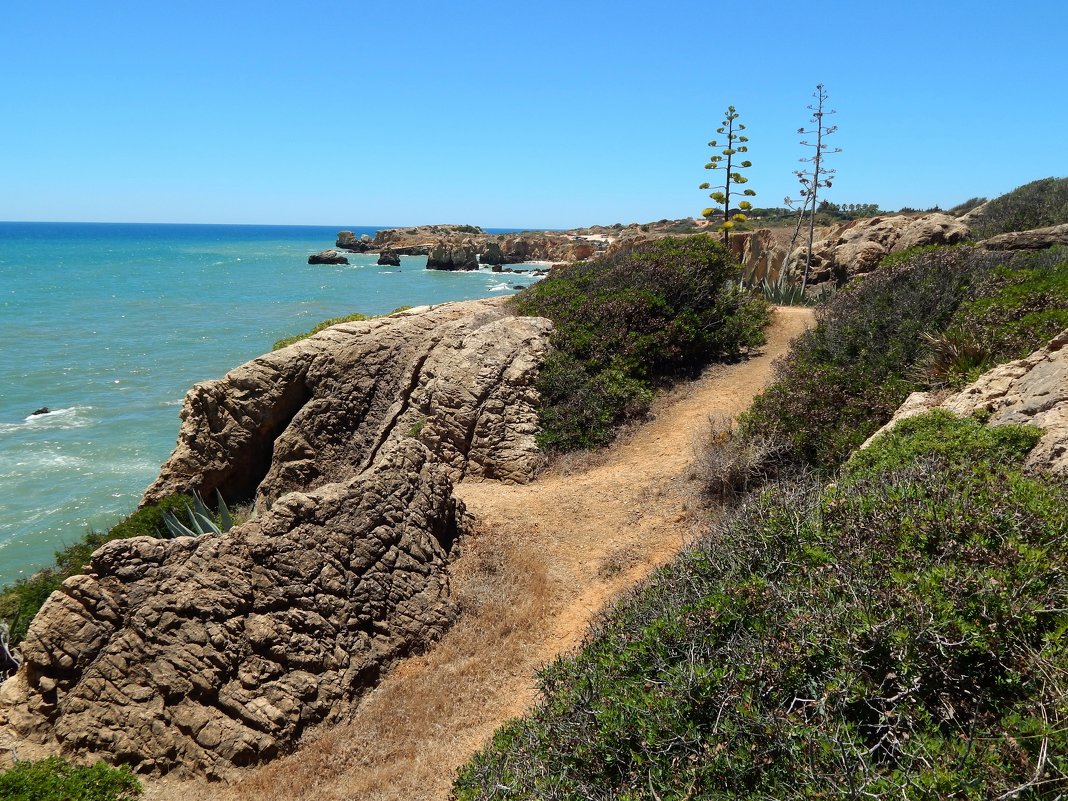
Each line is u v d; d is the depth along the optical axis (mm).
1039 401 7285
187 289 74188
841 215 59062
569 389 15297
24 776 6660
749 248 33969
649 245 23141
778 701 4195
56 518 21250
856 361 12719
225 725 7590
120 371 37406
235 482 17156
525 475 13883
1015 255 14836
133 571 8102
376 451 15867
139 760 7328
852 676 3949
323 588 8906
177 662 7730
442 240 127500
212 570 8383
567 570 10594
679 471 12547
